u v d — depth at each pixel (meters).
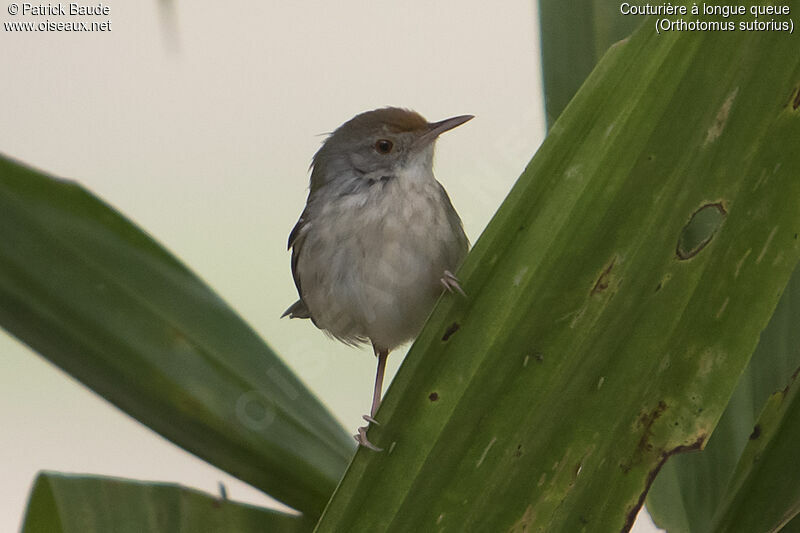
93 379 1.70
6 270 1.67
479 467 1.36
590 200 1.32
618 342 1.34
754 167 1.30
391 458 1.35
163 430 1.72
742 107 1.29
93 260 1.73
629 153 1.31
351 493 1.35
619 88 1.31
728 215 1.31
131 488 1.73
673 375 1.34
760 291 1.32
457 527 1.36
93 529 1.68
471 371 1.36
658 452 1.35
